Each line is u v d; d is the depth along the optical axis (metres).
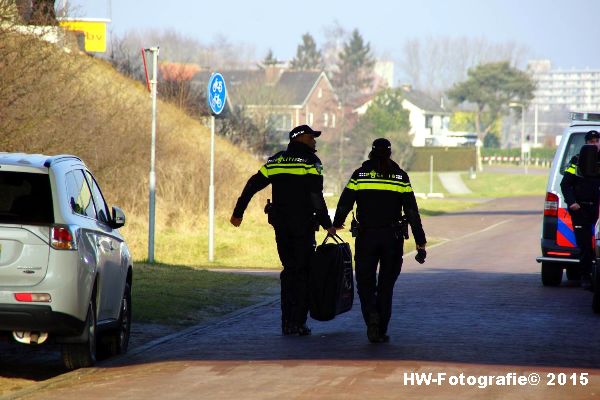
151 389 24.19
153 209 58.78
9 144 59.97
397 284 50.47
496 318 37.44
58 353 31.56
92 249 27.31
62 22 67.44
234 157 101.19
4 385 26.50
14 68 58.59
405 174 31.69
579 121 48.84
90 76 83.56
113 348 30.09
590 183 46.03
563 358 28.47
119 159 76.75
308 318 38.09
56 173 26.98
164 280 48.66
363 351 29.53
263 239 75.38
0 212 26.12
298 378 25.06
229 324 36.66
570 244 47.09
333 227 33.00
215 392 23.61
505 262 65.56
